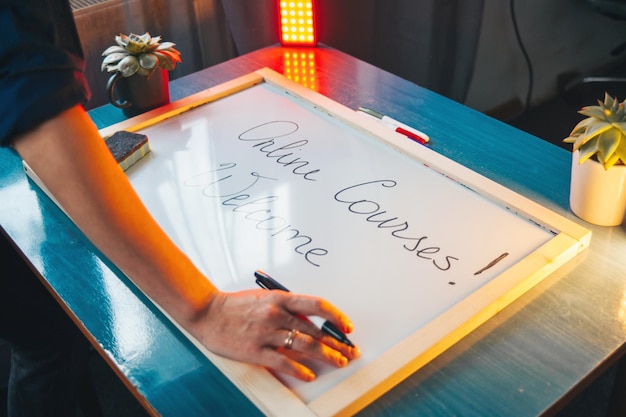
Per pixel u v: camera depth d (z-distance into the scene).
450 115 1.15
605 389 1.51
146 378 0.73
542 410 0.67
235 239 0.87
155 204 0.94
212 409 0.69
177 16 1.68
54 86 0.63
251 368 0.71
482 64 2.24
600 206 0.89
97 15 1.54
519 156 1.04
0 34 0.61
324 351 0.70
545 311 0.78
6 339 1.17
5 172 1.07
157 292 0.73
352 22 2.04
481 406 0.68
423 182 0.96
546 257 0.82
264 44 1.73
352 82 1.26
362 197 0.93
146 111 1.16
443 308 0.76
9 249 1.07
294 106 1.16
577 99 2.53
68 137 0.66
